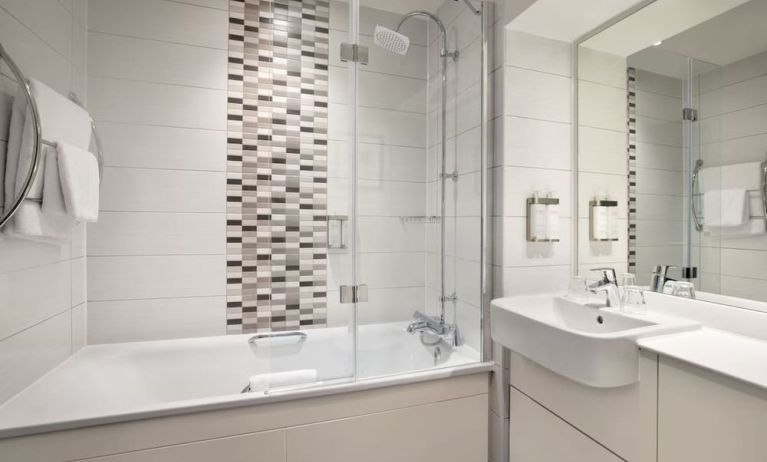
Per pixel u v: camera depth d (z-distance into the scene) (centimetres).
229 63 191
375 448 145
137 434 117
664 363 93
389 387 148
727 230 119
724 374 79
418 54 169
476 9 170
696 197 129
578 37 170
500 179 163
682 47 132
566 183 172
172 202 185
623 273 152
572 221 172
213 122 190
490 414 166
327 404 139
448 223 172
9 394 124
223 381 180
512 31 162
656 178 142
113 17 176
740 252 115
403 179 168
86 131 150
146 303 183
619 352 98
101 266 176
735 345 98
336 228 171
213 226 191
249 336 186
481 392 163
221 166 191
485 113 170
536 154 166
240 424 128
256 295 195
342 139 169
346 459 141
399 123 167
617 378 98
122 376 163
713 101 123
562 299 154
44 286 142
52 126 128
